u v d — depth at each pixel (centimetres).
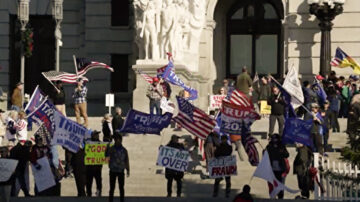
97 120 10875
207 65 12425
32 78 14312
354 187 7581
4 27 14162
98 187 8031
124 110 13388
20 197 7700
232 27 13275
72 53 14075
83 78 10256
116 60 13675
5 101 14038
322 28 11938
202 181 8519
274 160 7744
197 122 8106
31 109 8675
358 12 12162
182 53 11825
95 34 13675
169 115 8000
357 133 7850
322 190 7712
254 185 8481
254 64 13238
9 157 7938
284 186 7581
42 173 7831
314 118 8738
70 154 8588
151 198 7675
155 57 11594
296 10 12238
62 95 10119
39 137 7875
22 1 11425
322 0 11825
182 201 7625
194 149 9162
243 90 9875
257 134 10038
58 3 11431
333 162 7775
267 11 13238
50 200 7625
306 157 7850
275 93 9356
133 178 8675
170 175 7850
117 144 7519
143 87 11506
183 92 10525
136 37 11719
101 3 13675
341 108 10894
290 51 12225
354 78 11069
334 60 11400
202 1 11900
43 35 14275
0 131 9531
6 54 14162
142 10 11644
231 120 7875
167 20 11569
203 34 12381
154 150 9525
